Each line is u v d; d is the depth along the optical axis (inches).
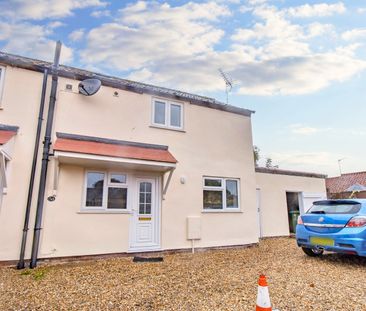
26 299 176.4
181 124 424.2
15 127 300.5
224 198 437.7
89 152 293.4
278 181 591.2
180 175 400.8
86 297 180.5
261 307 129.9
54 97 323.6
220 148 449.7
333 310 155.3
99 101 360.5
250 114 500.1
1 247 275.3
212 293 187.5
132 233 352.8
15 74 317.1
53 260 294.5
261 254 358.9
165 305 165.0
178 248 376.2
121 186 353.4
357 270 249.1
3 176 262.7
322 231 280.8
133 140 374.9
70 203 313.6
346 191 933.2
